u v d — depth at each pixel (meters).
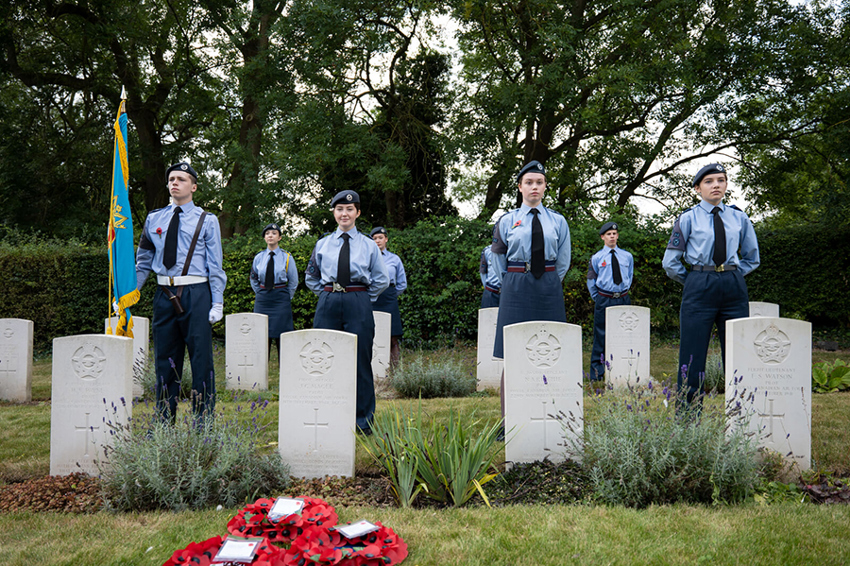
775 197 16.41
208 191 15.73
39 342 13.01
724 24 14.47
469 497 3.57
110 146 17.86
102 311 13.16
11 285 12.77
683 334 4.88
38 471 4.23
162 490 3.46
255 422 4.09
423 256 12.64
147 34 16.84
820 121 14.93
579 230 12.12
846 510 3.26
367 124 15.36
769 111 15.46
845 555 2.72
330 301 5.07
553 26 12.38
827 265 12.70
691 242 4.82
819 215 13.23
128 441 3.75
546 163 16.80
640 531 3.00
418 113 17.06
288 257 9.20
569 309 12.45
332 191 16.81
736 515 3.20
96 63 17.83
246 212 15.68
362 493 3.73
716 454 3.46
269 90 14.73
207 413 4.32
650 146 16.23
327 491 3.73
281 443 4.09
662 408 4.06
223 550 2.63
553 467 3.94
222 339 13.19
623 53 14.04
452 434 3.73
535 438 4.10
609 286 8.30
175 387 4.66
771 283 12.96
